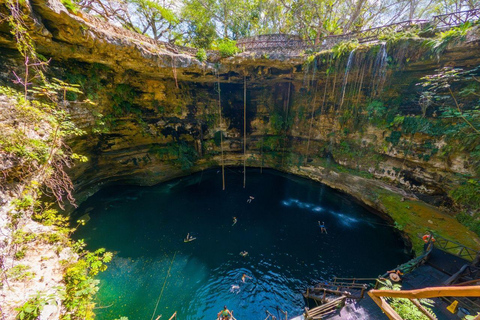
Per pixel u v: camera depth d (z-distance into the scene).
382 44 11.53
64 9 8.09
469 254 8.12
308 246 11.96
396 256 10.85
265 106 20.72
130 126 15.68
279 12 19.64
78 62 10.95
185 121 18.72
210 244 12.09
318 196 16.75
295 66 14.96
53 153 6.96
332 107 16.91
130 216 13.82
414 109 12.12
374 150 14.48
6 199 5.56
